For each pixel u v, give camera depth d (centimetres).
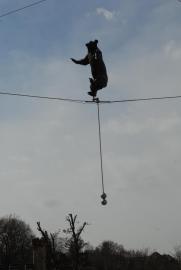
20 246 12744
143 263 12500
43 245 2977
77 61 1590
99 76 1570
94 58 1561
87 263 6919
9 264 12450
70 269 6406
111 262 12375
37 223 5912
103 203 1842
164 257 12506
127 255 12862
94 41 1570
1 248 12675
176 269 12106
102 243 12750
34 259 2933
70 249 6481
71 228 6384
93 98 1942
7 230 12769
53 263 6075
